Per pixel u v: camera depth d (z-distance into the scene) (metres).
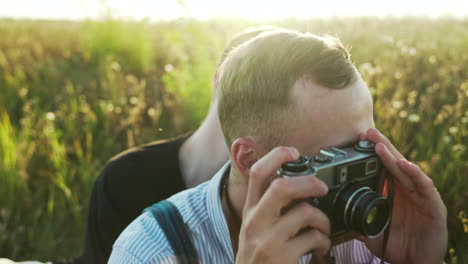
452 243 2.01
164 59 6.30
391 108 3.43
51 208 3.06
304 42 1.03
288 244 1.00
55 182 3.31
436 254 1.27
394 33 6.54
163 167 1.95
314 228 1.03
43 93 5.32
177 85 4.18
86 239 2.04
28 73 6.09
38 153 3.53
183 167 1.95
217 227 1.20
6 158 3.44
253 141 1.07
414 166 1.15
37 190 3.38
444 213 1.25
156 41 6.67
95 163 3.54
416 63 4.78
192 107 3.88
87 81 5.79
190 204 1.25
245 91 1.06
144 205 1.93
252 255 1.00
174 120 3.79
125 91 4.83
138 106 3.95
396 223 1.32
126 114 4.18
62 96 5.18
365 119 1.08
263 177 0.98
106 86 4.98
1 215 3.08
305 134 1.01
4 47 7.49
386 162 1.12
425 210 1.25
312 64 1.00
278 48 1.03
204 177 1.92
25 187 3.24
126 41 6.60
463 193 2.31
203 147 1.88
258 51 1.06
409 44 5.75
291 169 0.99
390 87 4.05
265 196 0.98
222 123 1.16
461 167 2.51
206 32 4.22
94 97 4.91
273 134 1.03
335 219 1.08
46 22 11.16
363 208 1.01
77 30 9.14
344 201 1.05
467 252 1.91
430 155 2.81
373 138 1.11
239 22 4.26
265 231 0.99
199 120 3.82
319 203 1.04
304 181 0.97
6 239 2.91
